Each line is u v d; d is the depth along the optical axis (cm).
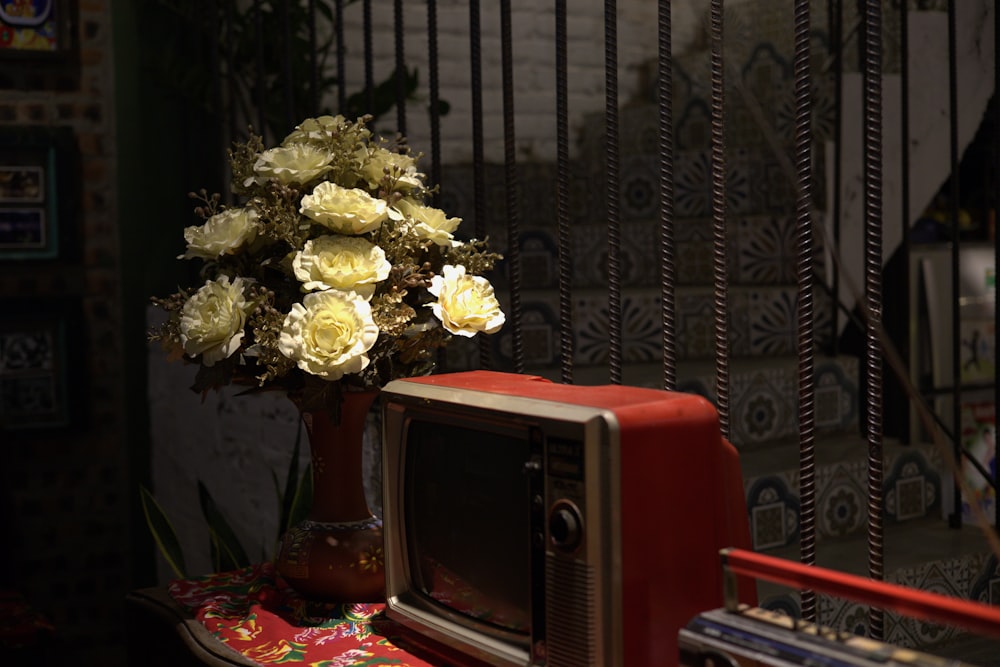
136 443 341
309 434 143
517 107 386
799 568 84
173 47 329
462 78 376
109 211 334
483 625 112
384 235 138
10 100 319
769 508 214
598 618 95
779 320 283
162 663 141
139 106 329
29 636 246
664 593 98
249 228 135
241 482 276
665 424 98
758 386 247
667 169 136
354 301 126
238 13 308
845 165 294
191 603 143
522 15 385
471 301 136
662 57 135
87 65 327
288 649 125
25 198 321
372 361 133
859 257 296
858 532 230
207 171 324
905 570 198
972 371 339
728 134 335
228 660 123
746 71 326
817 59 326
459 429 114
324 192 135
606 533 95
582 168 374
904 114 244
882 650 77
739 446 244
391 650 124
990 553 210
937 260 323
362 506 143
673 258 137
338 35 226
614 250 148
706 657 86
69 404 330
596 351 273
